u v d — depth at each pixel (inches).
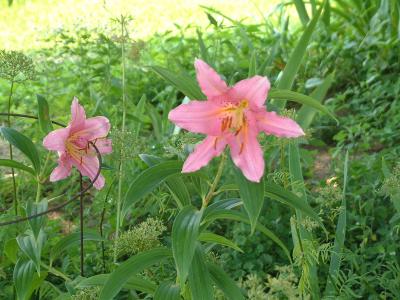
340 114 78.9
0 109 78.7
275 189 31.8
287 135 27.9
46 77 78.3
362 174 57.7
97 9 129.3
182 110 28.2
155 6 132.4
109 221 52.6
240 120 28.2
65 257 48.7
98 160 38.4
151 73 83.7
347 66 85.5
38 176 39.8
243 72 82.5
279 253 51.7
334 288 42.1
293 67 52.4
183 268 29.7
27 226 46.6
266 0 128.7
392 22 85.8
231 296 32.7
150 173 30.6
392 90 75.6
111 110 69.3
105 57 88.1
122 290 47.8
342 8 95.6
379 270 46.6
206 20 123.6
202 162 28.6
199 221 30.8
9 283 48.3
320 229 52.6
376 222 53.3
